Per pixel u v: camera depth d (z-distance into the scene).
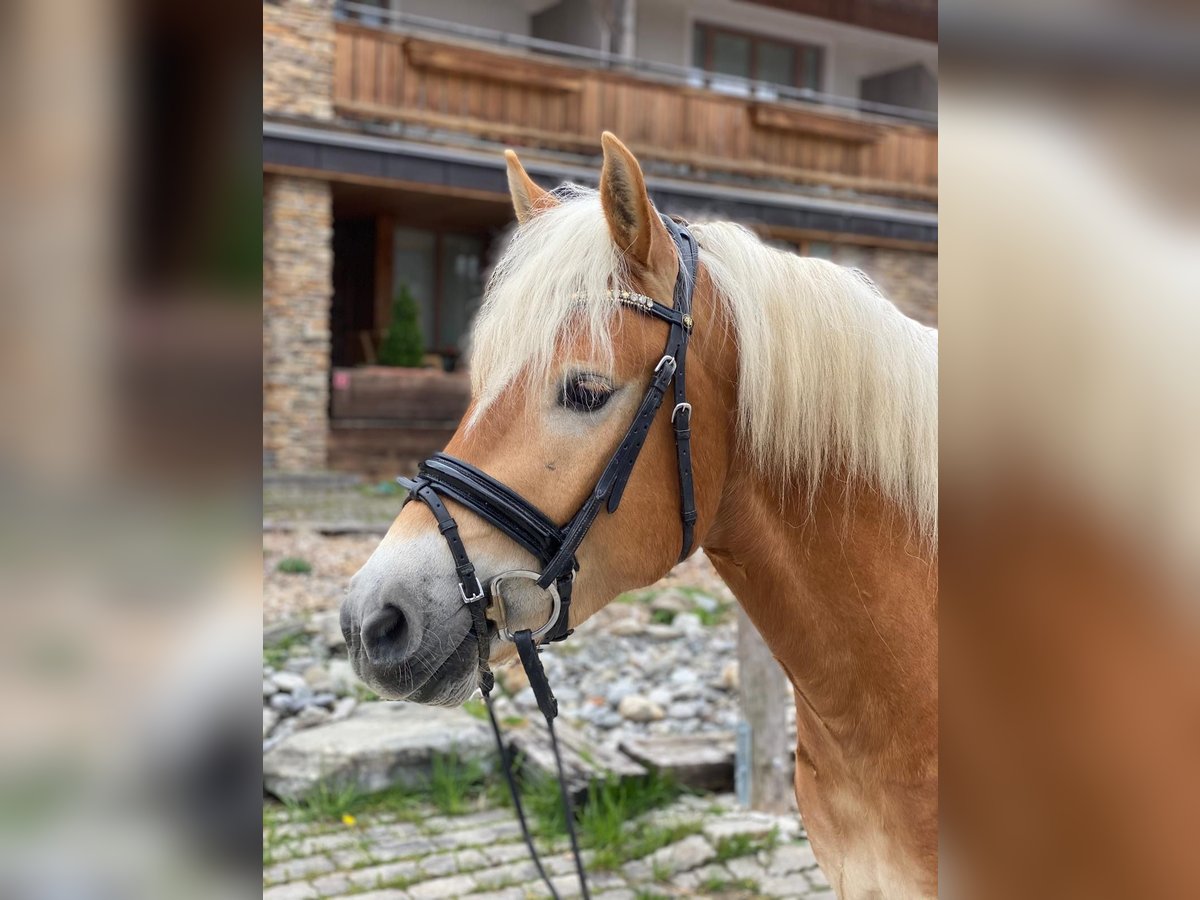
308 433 7.77
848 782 1.42
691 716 3.95
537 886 2.76
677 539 1.25
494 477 1.17
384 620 1.15
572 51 8.66
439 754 3.44
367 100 7.72
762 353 1.27
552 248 1.23
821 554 1.33
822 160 9.52
